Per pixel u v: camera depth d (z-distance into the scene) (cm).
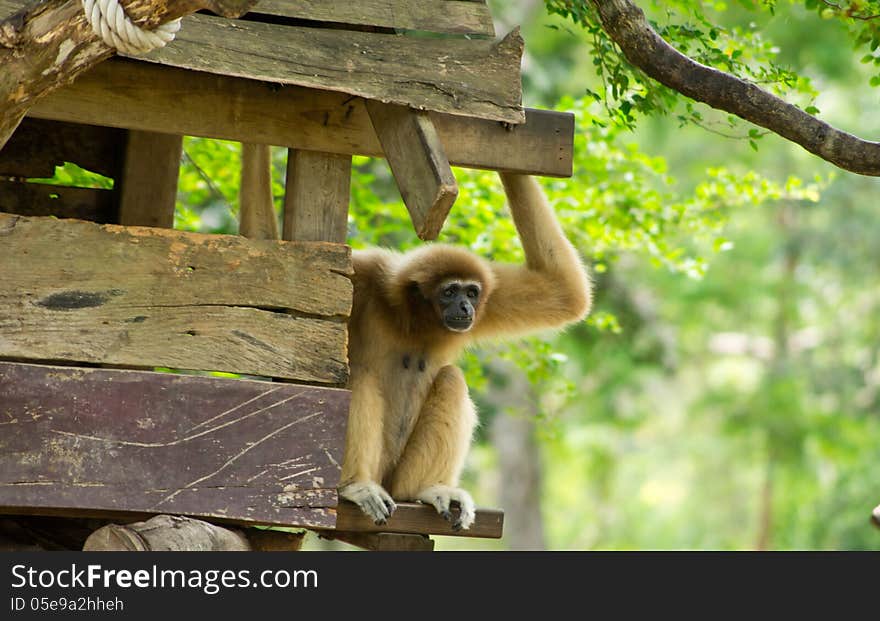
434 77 1155
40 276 1107
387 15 1185
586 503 7119
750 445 5519
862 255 4956
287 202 1220
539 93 3759
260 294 1155
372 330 1560
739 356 5653
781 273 5284
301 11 1160
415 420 1556
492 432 5197
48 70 952
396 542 1399
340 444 1155
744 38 1673
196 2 912
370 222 2420
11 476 1073
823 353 5403
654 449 6353
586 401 4859
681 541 6675
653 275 4700
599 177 2138
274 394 1146
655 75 1221
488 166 1300
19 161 1557
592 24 1431
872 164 1189
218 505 1119
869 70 4381
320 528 1157
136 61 1159
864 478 5003
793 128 1197
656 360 4431
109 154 1575
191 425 1123
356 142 1217
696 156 5009
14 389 1084
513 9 4416
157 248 1138
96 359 1109
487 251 2067
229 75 1107
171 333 1130
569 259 1574
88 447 1095
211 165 2134
